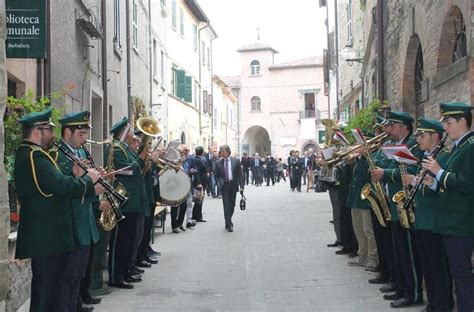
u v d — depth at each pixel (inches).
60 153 232.7
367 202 328.2
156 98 979.9
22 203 211.5
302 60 2464.3
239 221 622.8
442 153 230.4
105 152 321.1
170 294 302.5
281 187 1353.3
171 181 448.8
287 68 2412.6
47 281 216.5
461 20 362.9
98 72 556.1
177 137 1184.8
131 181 314.5
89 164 235.3
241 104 2449.6
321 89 2377.0
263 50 2427.4
